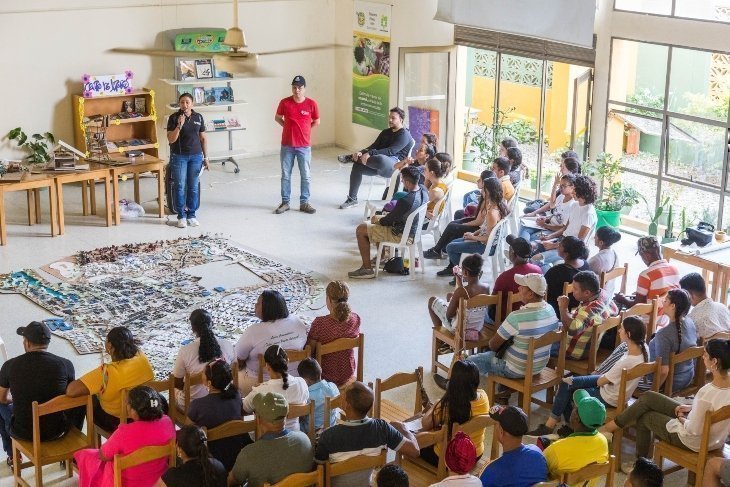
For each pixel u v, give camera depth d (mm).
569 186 9453
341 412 5918
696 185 10547
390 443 4926
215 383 5301
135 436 5008
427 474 5371
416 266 10141
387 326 8578
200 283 9414
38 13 12375
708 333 6652
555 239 9289
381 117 14375
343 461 4750
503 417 4676
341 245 10734
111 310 8680
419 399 5938
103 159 11320
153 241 10680
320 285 9477
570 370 6777
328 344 6336
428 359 7926
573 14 10391
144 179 13414
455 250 9422
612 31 10984
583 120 11594
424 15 13375
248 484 4805
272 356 5395
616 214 11047
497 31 11469
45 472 6094
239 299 8984
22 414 5602
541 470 4695
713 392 5449
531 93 12523
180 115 10938
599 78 11258
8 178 10453
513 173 10203
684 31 10211
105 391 5652
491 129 13305
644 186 11164
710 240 8523
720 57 9977
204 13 13727
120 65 13227
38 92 12648
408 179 9531
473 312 7191
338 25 14844
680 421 5625
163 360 7676
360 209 12172
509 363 6578
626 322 6051
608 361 6340
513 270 7297
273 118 14922
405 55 13711
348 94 14992
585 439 4840
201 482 4551
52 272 9609
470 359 6742
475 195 10836
